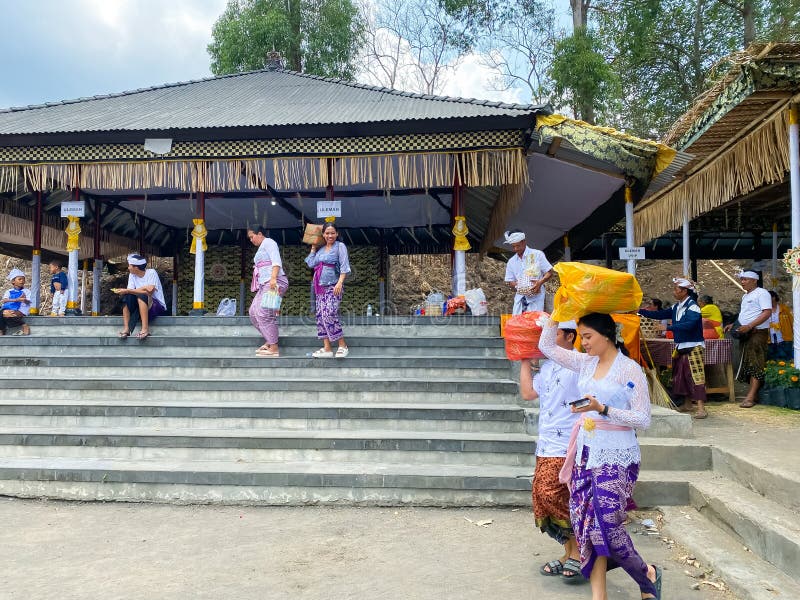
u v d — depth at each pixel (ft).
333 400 23.20
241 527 15.94
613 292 10.75
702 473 17.38
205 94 41.14
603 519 10.36
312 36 75.31
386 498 17.71
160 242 58.08
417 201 47.93
